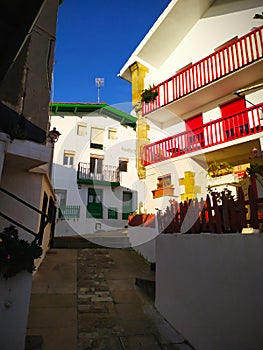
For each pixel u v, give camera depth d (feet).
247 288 7.36
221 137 23.13
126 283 16.96
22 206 15.87
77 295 14.40
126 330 10.88
